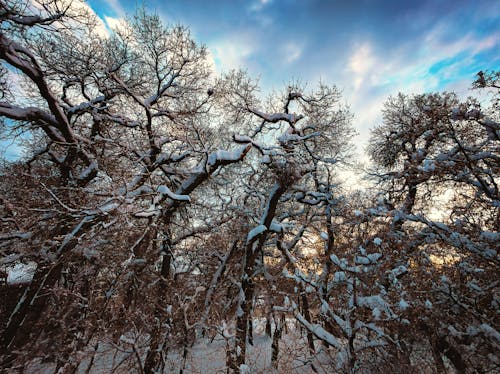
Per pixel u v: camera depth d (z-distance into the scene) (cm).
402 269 755
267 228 1031
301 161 1061
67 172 966
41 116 846
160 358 879
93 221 743
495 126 626
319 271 1133
